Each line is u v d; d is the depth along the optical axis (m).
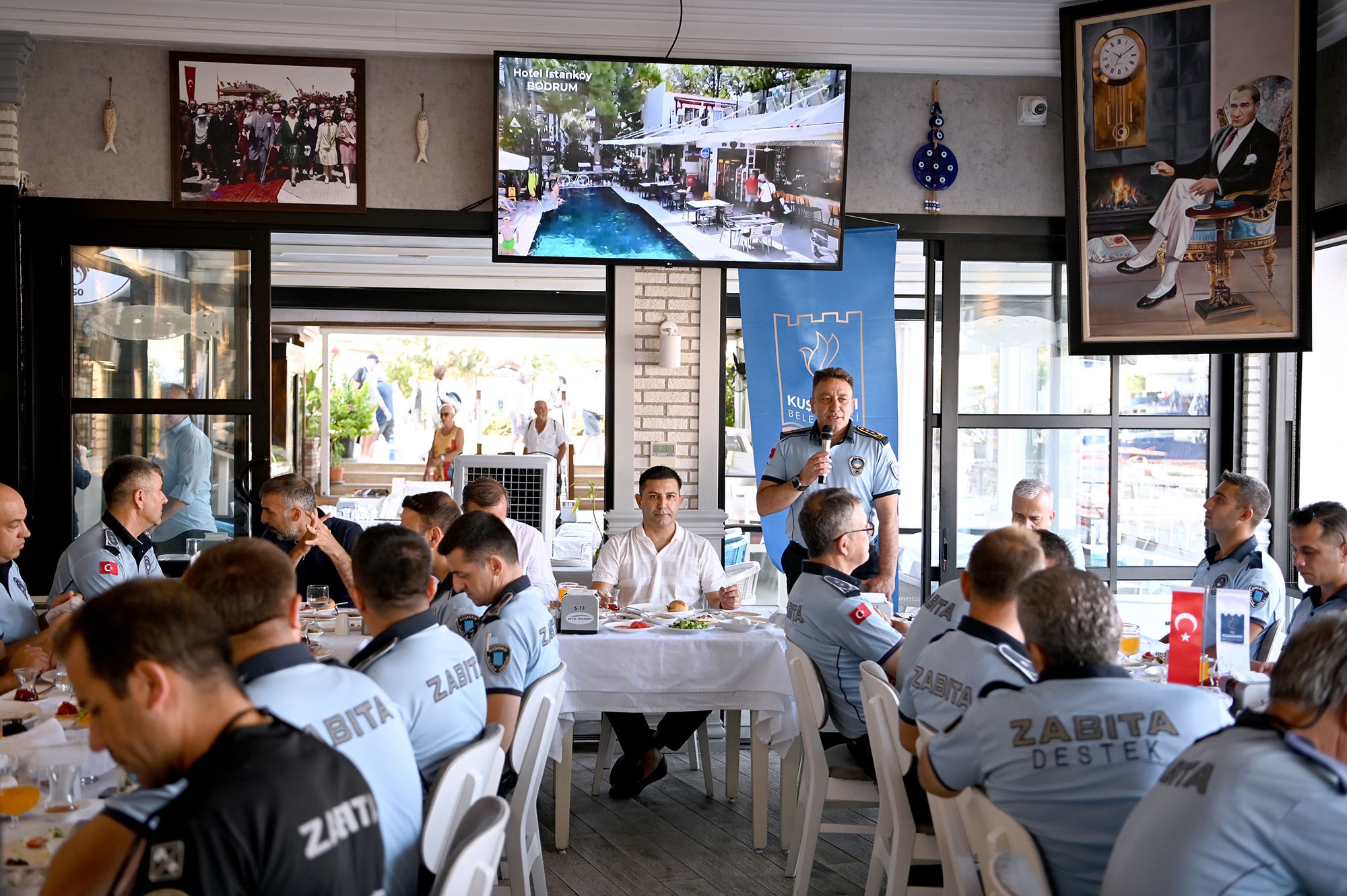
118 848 1.34
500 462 5.98
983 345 5.55
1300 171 4.75
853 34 5.25
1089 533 5.64
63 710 2.51
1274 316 4.87
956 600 2.96
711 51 5.21
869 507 4.67
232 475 5.21
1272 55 4.73
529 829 3.10
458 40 5.09
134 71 5.04
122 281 5.12
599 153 5.11
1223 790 1.45
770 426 5.60
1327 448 5.48
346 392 16.69
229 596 1.72
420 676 2.15
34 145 5.01
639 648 3.81
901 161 5.45
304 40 5.03
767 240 5.22
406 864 1.70
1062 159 5.40
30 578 5.10
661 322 5.79
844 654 3.28
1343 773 1.43
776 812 4.24
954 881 2.46
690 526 5.77
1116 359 5.62
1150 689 1.83
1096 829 1.77
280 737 1.41
